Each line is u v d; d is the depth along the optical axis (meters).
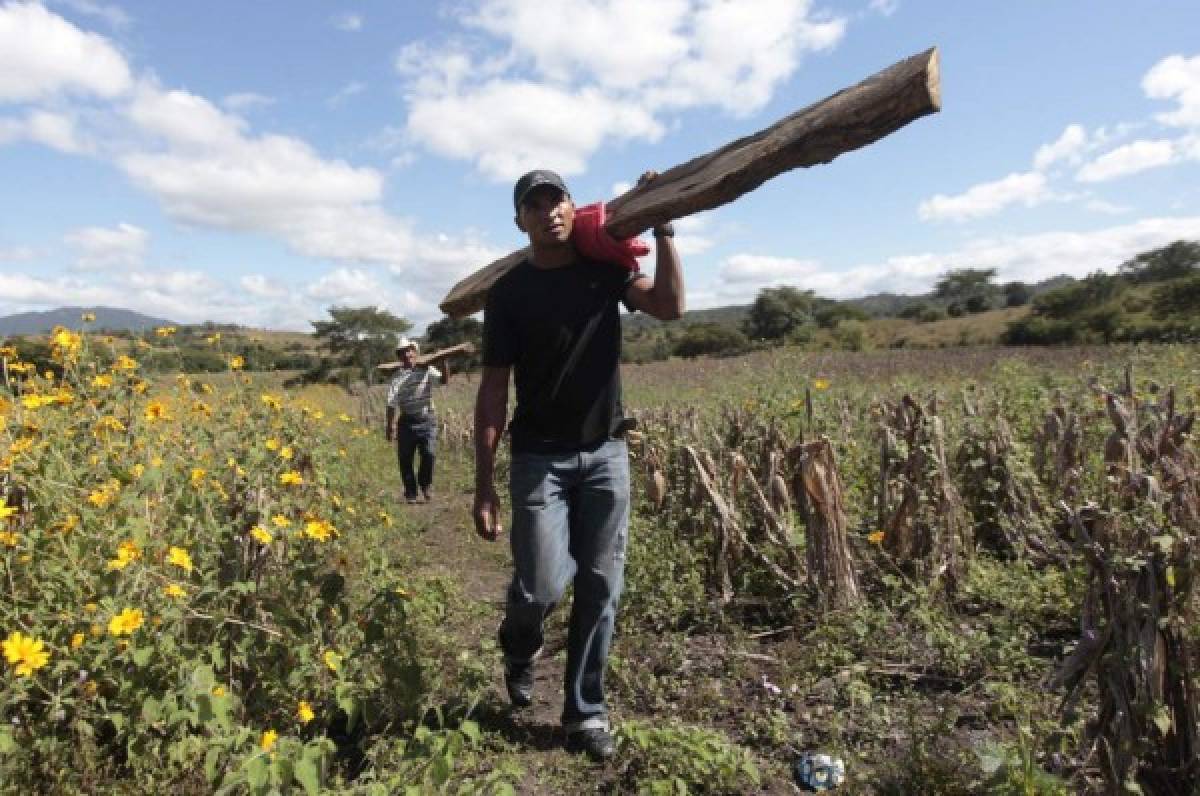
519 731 2.95
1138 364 10.63
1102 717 1.99
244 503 2.99
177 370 4.30
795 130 2.38
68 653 2.29
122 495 2.81
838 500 3.82
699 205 2.58
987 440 4.70
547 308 2.72
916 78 2.11
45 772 2.19
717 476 4.71
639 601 4.13
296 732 2.62
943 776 2.31
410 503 8.19
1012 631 3.37
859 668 3.14
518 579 2.83
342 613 2.78
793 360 11.55
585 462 2.79
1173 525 2.04
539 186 2.67
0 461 2.64
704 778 2.47
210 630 2.64
